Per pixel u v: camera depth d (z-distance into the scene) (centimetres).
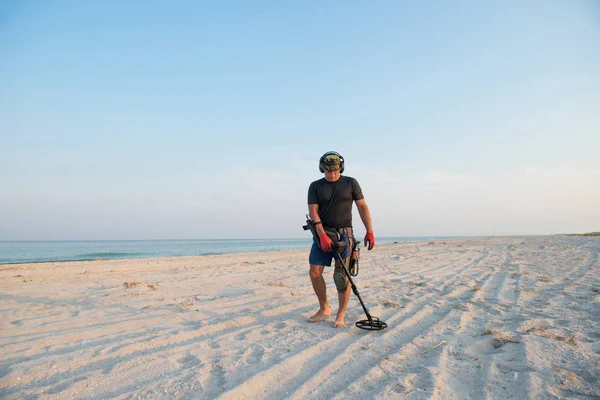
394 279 701
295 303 485
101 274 845
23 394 227
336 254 375
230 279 726
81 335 343
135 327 374
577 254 1175
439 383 233
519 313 412
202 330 361
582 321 373
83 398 221
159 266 1060
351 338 333
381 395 218
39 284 662
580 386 225
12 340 329
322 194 384
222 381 241
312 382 240
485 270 823
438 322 385
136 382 241
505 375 246
